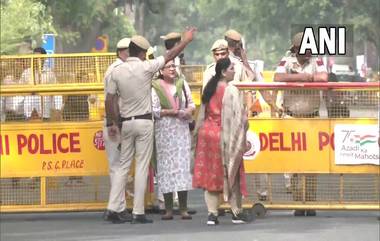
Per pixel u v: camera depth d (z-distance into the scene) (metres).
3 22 52.62
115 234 19.39
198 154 20.59
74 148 22.25
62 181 22.38
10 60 22.27
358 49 123.44
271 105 21.70
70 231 20.05
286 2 125.56
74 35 75.19
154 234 19.28
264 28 130.88
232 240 18.36
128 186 22.41
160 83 21.52
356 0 114.56
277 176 21.75
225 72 20.48
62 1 72.12
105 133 21.48
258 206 21.70
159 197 22.75
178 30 143.62
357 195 21.77
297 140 21.70
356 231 19.50
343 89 21.52
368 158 21.62
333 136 21.64
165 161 21.55
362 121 21.59
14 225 21.31
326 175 21.72
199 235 19.05
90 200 22.39
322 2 115.62
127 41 21.45
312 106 21.62
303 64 22.17
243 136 20.27
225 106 20.23
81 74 22.30
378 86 21.42
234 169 20.31
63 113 22.23
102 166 22.27
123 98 21.00
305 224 20.62
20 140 22.23
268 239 18.42
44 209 22.39
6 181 22.38
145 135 21.02
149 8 96.19
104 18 83.38
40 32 55.88
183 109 21.66
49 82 22.28
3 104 22.27
